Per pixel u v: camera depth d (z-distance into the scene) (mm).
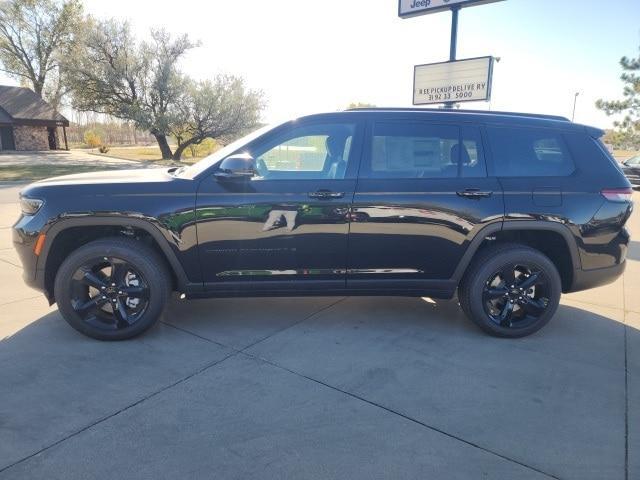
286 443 2512
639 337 4023
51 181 3775
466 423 2730
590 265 3900
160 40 32094
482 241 3797
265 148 3752
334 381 3174
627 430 2686
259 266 3713
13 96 40469
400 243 3723
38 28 42625
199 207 3561
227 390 3029
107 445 2465
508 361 3525
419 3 10414
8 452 2395
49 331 3869
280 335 3893
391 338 3889
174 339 3775
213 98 32531
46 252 3570
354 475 2279
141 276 3639
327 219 3641
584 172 3867
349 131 3801
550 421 2764
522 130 3887
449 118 3838
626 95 26188
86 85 31688
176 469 2297
